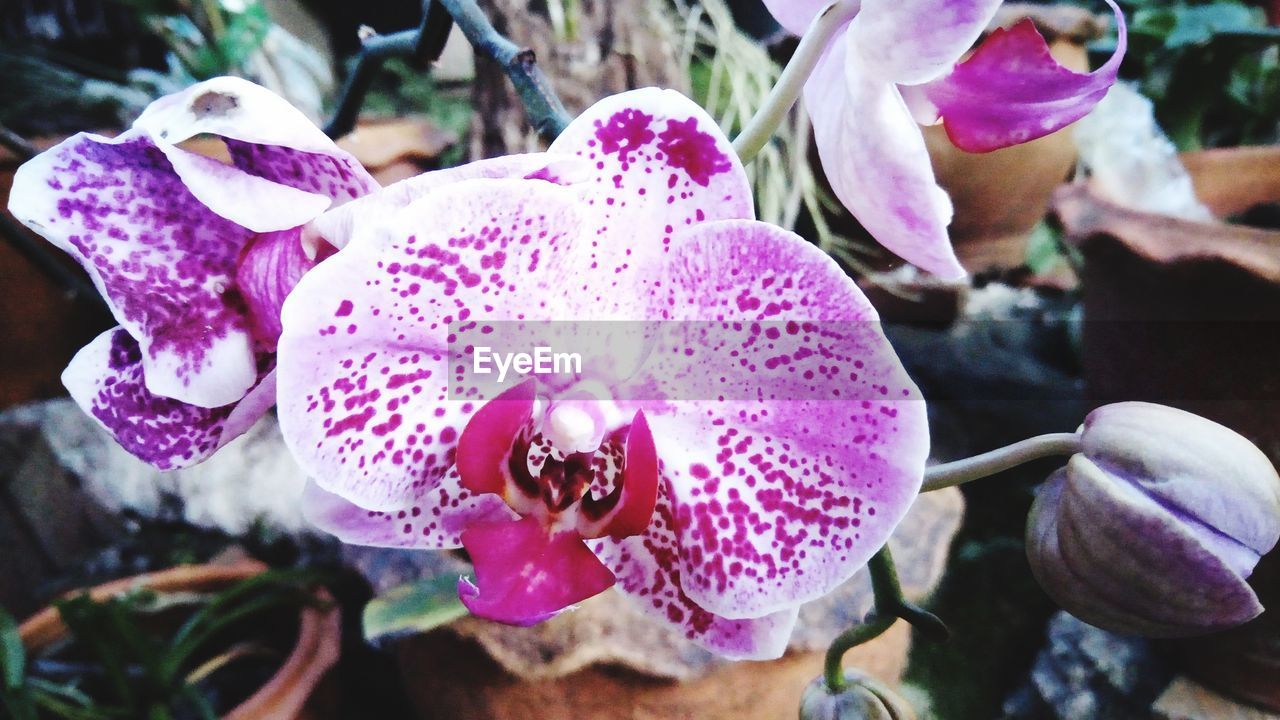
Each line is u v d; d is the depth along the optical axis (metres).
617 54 0.34
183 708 0.33
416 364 0.17
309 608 0.34
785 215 0.39
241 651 0.35
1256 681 0.29
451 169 0.16
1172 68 0.40
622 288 0.17
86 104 0.47
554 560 0.18
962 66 0.20
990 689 0.34
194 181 0.16
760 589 0.18
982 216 0.41
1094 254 0.27
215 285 0.18
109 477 0.41
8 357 0.43
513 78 0.19
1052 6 0.38
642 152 0.16
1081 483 0.19
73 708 0.30
